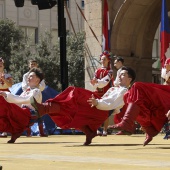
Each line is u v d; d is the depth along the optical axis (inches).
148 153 283.9
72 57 1809.8
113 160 238.5
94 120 371.2
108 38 860.6
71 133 721.6
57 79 1804.9
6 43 1886.1
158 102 335.9
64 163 224.8
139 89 328.8
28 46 1843.0
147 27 928.9
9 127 434.3
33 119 443.5
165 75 399.2
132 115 322.0
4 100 430.9
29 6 2242.9
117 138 509.4
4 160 243.6
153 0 887.1
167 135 473.1
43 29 2268.7
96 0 877.2
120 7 871.1
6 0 2204.7
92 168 203.0
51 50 1846.7
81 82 1813.5
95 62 876.0
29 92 419.2
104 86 552.7
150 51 948.0
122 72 376.5
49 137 572.1
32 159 248.2
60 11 660.1
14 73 1795.0
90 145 374.9
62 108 350.6
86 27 893.2
